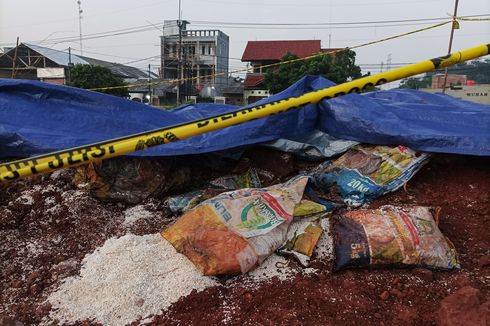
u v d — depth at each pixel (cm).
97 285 269
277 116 445
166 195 411
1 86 418
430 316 245
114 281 271
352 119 448
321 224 335
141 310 254
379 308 255
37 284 281
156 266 286
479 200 376
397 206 344
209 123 252
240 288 273
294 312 249
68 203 379
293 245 308
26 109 415
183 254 291
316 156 455
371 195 383
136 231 348
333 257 291
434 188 404
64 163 227
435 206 370
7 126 394
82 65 2752
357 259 282
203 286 273
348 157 438
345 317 246
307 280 279
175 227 305
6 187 393
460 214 361
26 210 370
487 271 291
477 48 281
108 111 439
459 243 325
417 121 455
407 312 247
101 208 385
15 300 269
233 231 293
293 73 2662
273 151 452
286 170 443
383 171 407
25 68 3147
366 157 427
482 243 324
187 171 428
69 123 419
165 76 4244
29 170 221
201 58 4231
